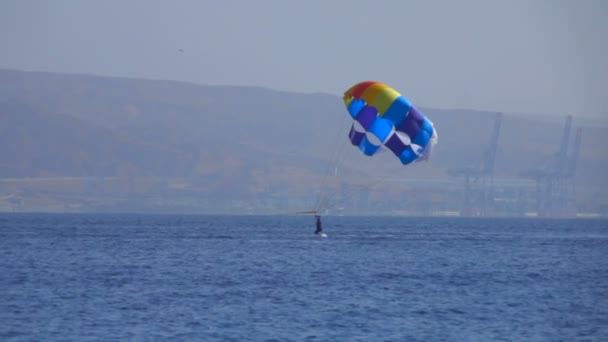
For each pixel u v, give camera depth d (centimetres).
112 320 16175
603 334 15512
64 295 19175
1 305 17738
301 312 17125
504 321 16588
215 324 15862
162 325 15750
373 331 15450
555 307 18250
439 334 15325
